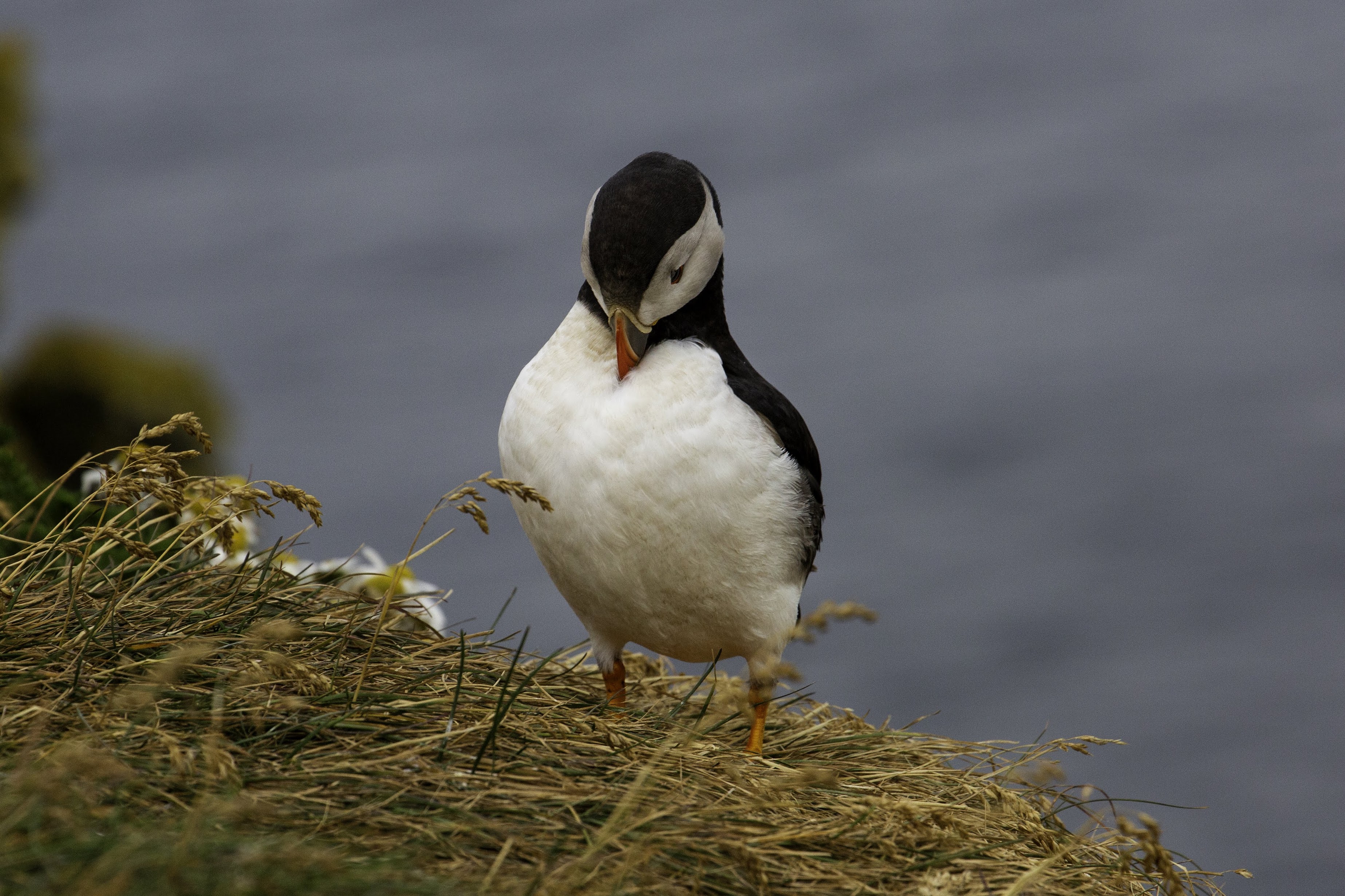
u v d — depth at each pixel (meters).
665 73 47.88
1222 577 17.92
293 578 4.34
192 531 4.40
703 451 4.25
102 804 2.95
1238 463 21.02
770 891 3.24
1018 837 3.89
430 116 44.06
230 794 3.01
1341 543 18.56
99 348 10.06
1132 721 15.09
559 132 42.34
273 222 34.75
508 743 3.64
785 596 4.55
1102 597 17.42
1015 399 23.12
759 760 4.04
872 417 22.64
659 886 3.15
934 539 18.91
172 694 3.47
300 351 26.48
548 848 3.17
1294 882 12.78
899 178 36.50
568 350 4.45
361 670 3.89
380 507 18.77
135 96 44.75
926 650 16.34
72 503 5.55
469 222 34.69
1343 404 22.61
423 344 26.78
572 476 4.27
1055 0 51.62
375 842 3.06
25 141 10.91
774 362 25.16
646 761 3.73
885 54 48.09
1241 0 49.72
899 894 3.39
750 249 31.92
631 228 4.25
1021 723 15.02
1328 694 15.49
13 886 2.58
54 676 3.44
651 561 4.31
